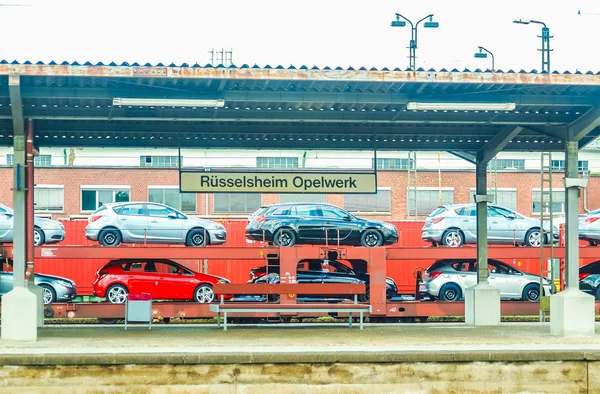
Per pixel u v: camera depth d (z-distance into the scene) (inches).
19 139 753.0
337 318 1103.0
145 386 595.2
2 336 715.4
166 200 1887.3
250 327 918.4
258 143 948.6
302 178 888.3
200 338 749.9
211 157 2010.3
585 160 2102.6
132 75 690.2
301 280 1069.8
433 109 756.6
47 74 685.9
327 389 605.6
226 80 714.8
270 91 751.1
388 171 1940.2
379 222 1130.7
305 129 898.7
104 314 1008.9
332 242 1123.9
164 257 1060.5
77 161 2020.2
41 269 1267.2
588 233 1186.0
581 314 765.9
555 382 620.7
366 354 609.0
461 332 823.7
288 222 1109.1
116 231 1130.0
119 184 1879.9
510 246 1186.0
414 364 613.0
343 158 2039.9
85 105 776.9
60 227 1167.6
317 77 709.3
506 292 1132.5
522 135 950.4
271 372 603.2
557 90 764.6
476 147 974.4
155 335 784.3
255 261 1312.7
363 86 743.1
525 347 657.6
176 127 888.9
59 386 591.5
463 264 1133.7
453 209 1177.4
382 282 1043.3
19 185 749.9
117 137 932.6
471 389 614.5
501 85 744.3
